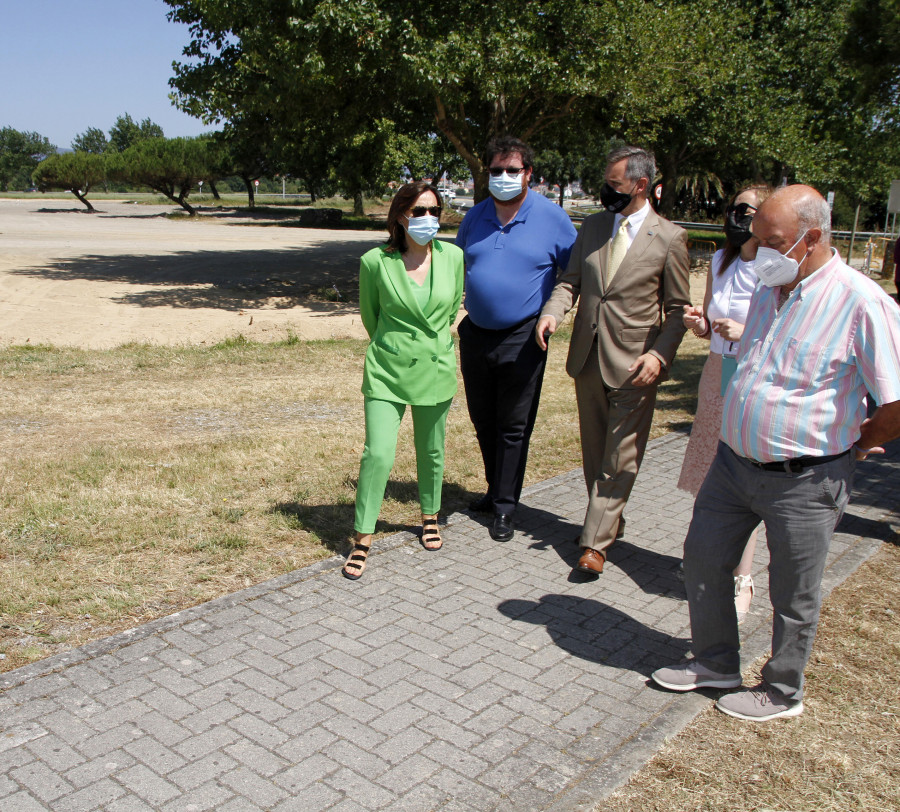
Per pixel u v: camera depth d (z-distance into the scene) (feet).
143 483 17.60
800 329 8.87
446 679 10.72
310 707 10.00
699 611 10.36
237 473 18.54
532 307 14.61
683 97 59.26
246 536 14.99
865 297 8.56
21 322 41.86
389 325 13.61
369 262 13.55
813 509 9.09
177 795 8.42
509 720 9.87
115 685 10.33
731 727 9.84
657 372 12.88
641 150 13.00
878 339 8.51
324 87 46.62
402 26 43.01
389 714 9.91
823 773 9.00
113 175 157.38
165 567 13.69
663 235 13.25
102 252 81.87
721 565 10.11
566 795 8.57
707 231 151.43
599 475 14.07
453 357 14.23
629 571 14.35
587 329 13.70
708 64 58.13
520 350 14.70
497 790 8.64
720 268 12.47
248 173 176.86
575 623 12.39
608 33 45.91
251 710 9.90
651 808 8.41
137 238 100.22
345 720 9.77
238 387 27.89
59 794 8.38
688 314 12.14
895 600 13.11
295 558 14.24
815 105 78.33
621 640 11.93
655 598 13.34
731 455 9.89
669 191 97.60
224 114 55.21
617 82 48.01
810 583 9.39
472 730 9.66
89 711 9.78
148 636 11.50
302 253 87.76
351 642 11.57
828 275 8.77
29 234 99.71
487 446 16.24
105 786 8.52
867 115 75.61
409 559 14.46
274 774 8.79
